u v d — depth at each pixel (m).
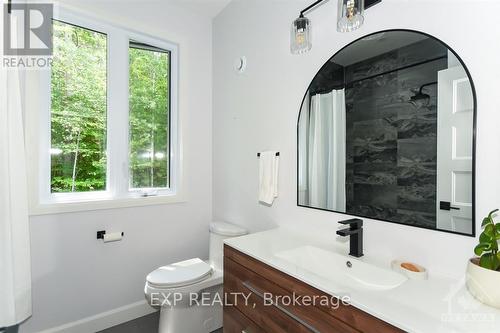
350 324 0.83
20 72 1.57
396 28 1.15
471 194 0.94
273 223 1.78
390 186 1.18
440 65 1.02
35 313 1.63
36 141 1.62
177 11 2.20
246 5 1.99
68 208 1.73
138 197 2.04
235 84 2.12
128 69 2.05
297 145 1.60
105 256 1.89
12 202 1.44
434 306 0.78
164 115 2.26
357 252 1.19
